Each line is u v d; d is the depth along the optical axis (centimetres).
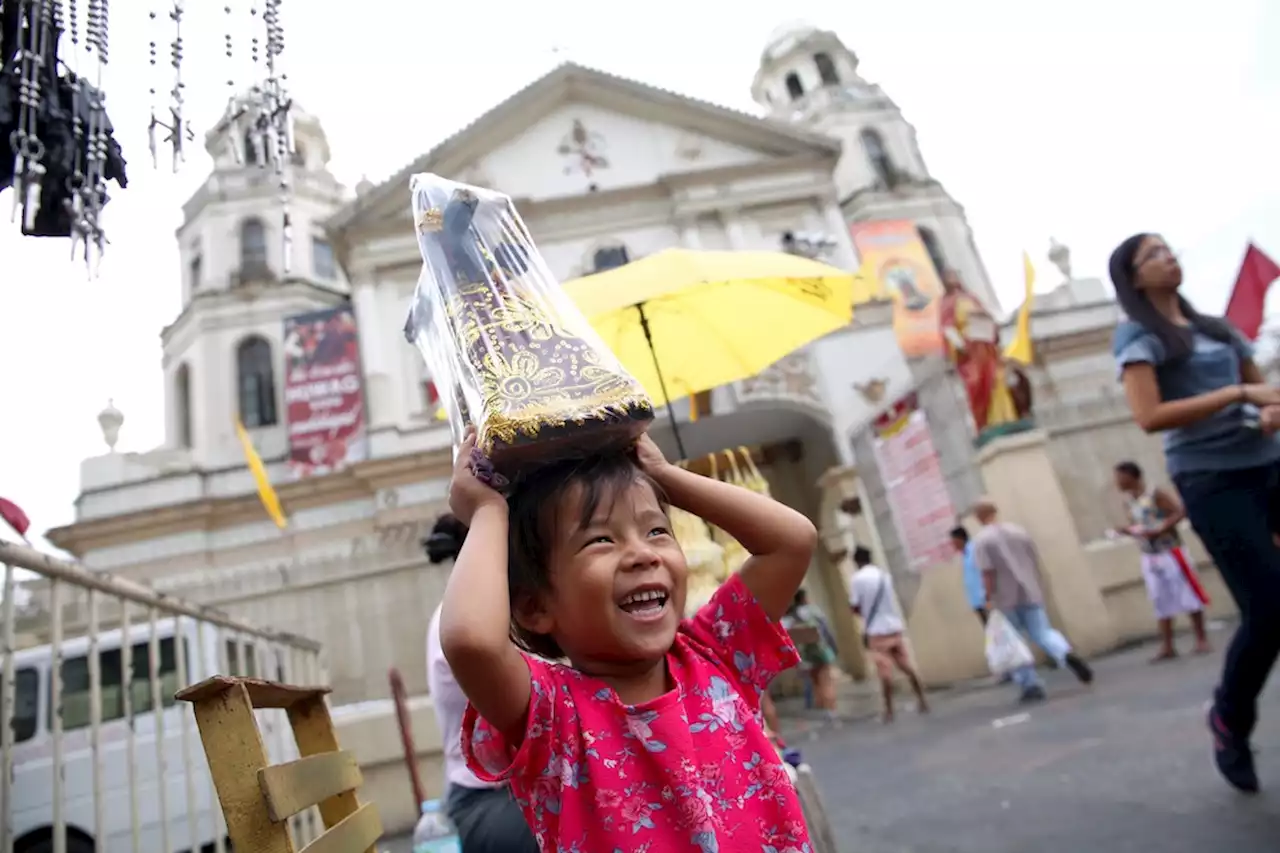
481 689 117
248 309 2092
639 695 132
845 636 1468
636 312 379
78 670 555
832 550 1349
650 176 1842
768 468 1731
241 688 123
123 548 1625
